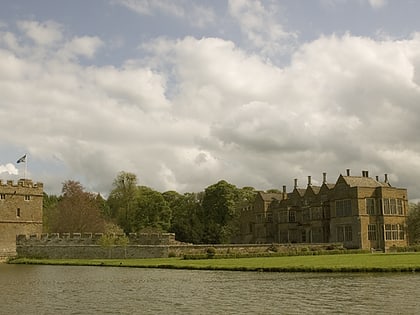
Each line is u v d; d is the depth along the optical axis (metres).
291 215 100.06
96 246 70.00
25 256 72.75
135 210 109.19
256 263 49.56
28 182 83.69
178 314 23.08
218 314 22.78
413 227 83.75
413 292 27.41
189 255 63.41
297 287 30.77
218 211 118.19
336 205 85.75
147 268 51.19
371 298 25.78
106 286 34.25
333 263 45.62
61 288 33.59
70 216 96.12
